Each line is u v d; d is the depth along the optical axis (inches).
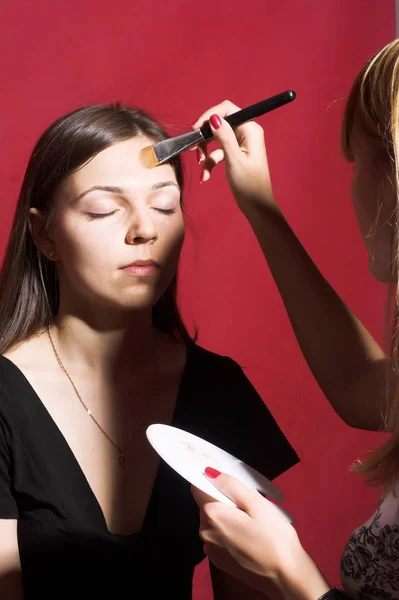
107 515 34.1
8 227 54.2
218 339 61.1
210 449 31.2
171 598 35.3
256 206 38.1
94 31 54.0
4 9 51.7
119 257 32.6
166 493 34.9
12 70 52.4
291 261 38.6
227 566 29.0
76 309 34.5
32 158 34.9
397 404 29.8
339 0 61.4
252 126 38.9
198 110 57.7
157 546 34.2
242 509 28.3
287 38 60.0
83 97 54.4
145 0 55.1
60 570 32.7
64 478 33.4
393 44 28.5
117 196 32.5
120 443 35.0
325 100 62.1
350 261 65.3
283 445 38.9
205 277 59.9
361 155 30.4
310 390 65.4
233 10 57.9
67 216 32.7
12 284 36.1
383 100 28.0
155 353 37.3
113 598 33.3
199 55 57.1
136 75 55.5
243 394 38.7
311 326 38.6
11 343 35.7
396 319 29.3
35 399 34.0
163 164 33.6
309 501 66.2
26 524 33.1
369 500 69.2
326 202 63.5
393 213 28.5
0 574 32.8
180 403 36.9
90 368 35.2
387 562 29.2
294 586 27.1
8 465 33.4
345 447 67.4
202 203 59.2
